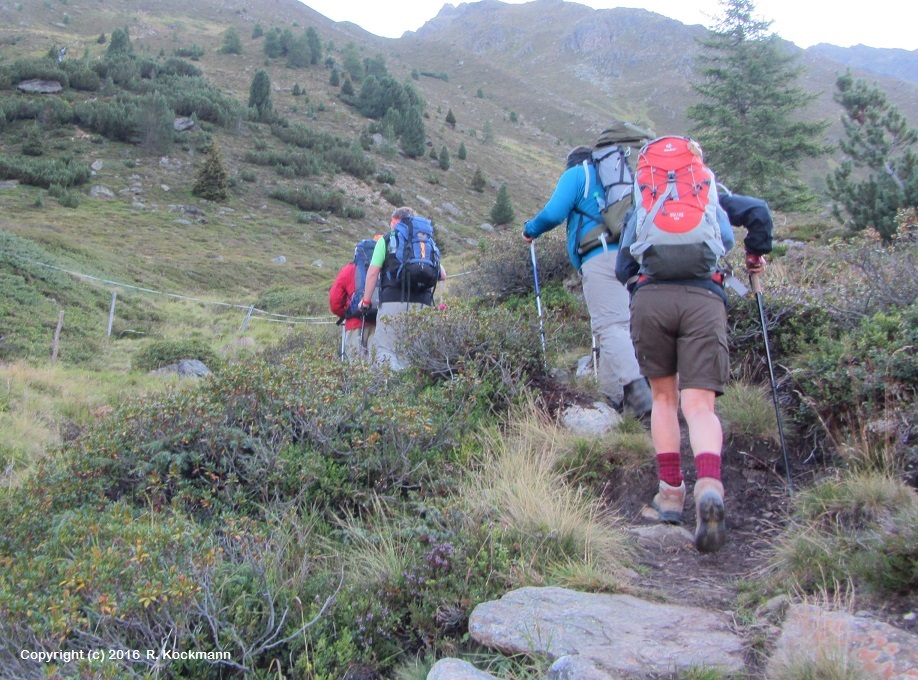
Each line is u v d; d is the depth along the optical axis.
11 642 2.67
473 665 2.62
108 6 193.50
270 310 28.11
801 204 28.23
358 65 141.75
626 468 4.14
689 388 3.26
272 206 70.31
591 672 2.35
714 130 30.00
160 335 22.53
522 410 4.82
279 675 2.66
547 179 126.94
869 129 13.38
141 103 76.00
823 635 2.34
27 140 68.69
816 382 3.97
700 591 3.06
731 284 3.62
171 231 54.66
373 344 6.54
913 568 2.60
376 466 4.08
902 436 3.46
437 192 94.50
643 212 3.29
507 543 3.36
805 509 3.34
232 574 3.12
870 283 5.25
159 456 3.95
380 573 3.26
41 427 8.11
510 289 8.16
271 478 3.89
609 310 4.89
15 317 20.16
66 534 3.29
